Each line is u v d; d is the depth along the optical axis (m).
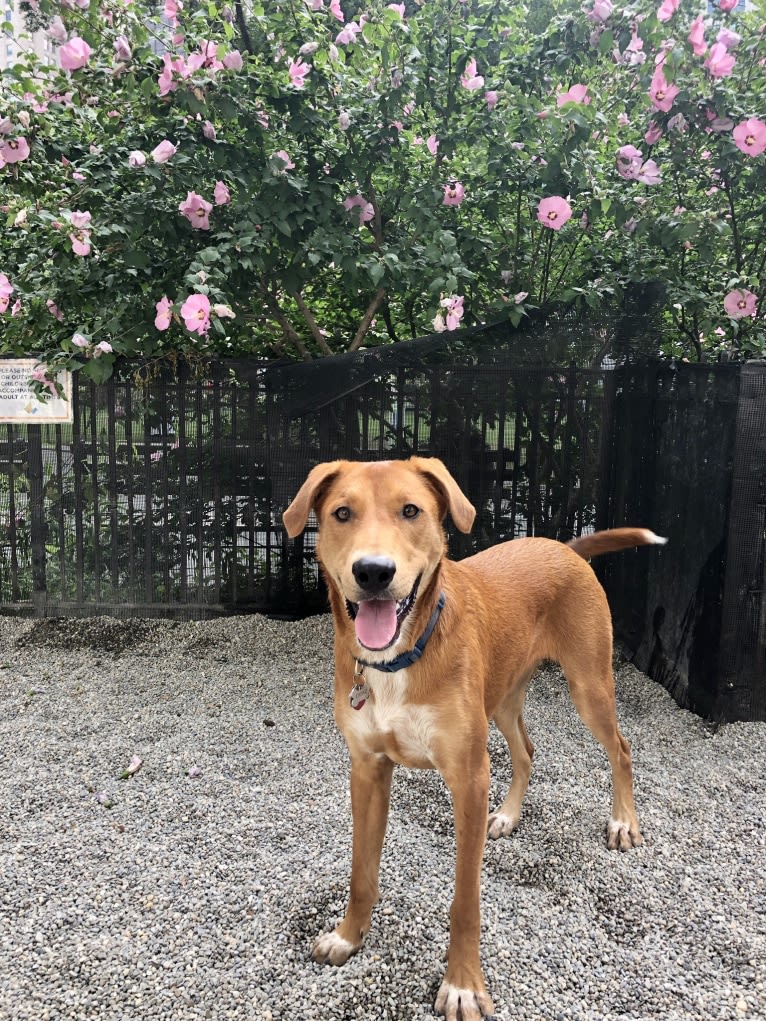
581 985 1.00
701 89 1.84
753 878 1.23
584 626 1.30
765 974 1.02
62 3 1.89
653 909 1.15
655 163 2.09
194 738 1.68
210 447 2.35
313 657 2.17
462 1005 0.94
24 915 1.12
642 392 2.06
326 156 2.16
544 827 1.36
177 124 2.05
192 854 1.27
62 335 2.22
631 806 1.34
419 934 1.09
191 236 2.10
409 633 0.96
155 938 1.08
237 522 2.40
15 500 2.40
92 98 2.01
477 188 2.22
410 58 1.99
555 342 2.14
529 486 2.24
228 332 2.36
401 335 2.63
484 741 1.01
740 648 1.72
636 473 2.10
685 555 1.85
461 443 2.24
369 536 0.91
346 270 2.05
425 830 1.35
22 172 1.98
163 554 2.41
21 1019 0.94
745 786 1.50
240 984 1.00
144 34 1.91
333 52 1.98
